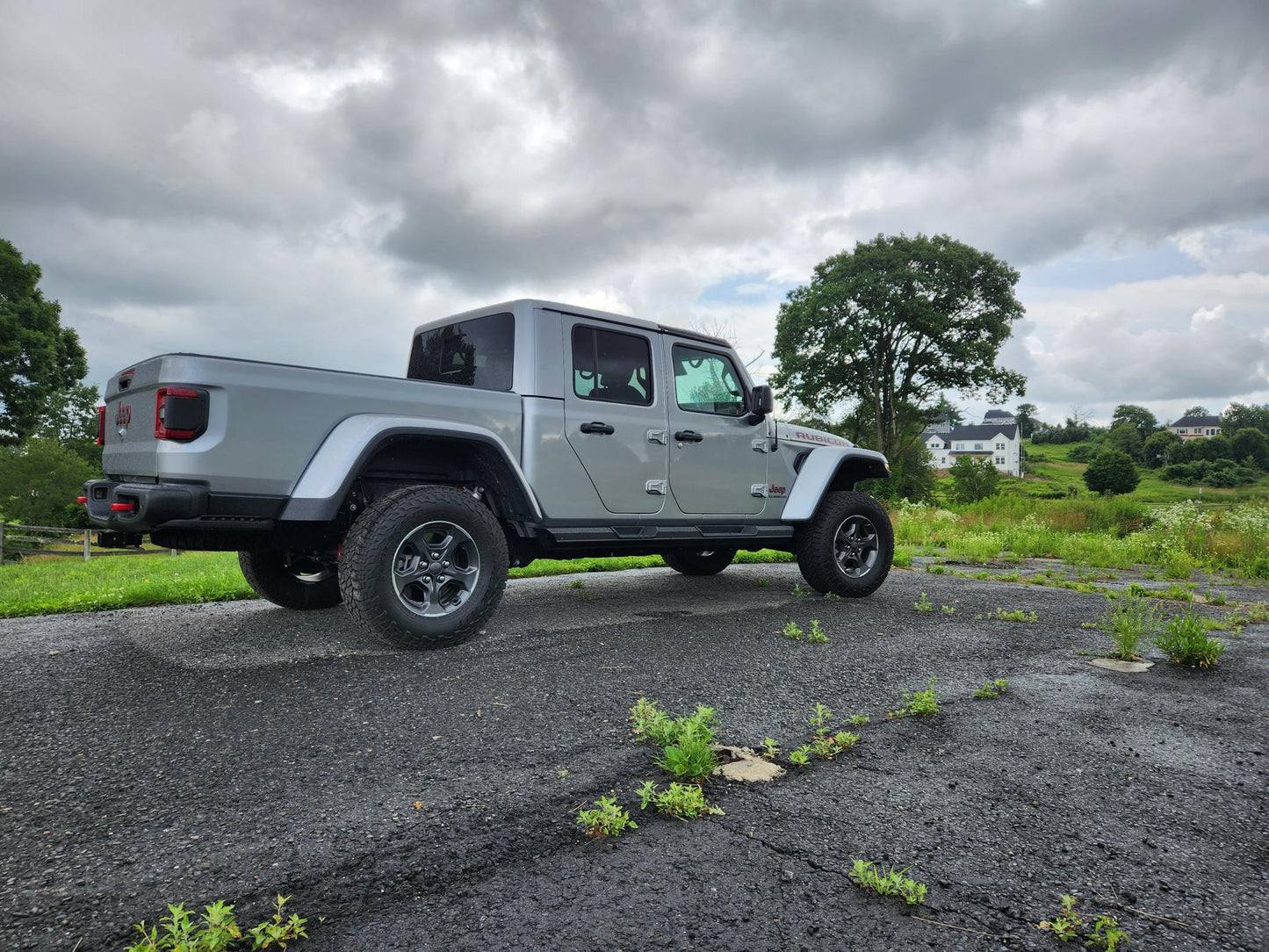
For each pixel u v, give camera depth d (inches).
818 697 124.7
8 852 69.9
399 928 58.0
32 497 1475.1
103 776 88.4
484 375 183.3
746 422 219.1
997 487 1247.5
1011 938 57.9
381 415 148.1
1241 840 76.0
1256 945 57.7
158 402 127.8
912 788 87.6
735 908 61.2
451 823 76.4
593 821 74.8
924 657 155.9
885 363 1813.5
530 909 60.8
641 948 55.5
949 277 1742.1
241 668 137.6
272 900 61.9
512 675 134.2
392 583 144.9
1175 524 513.7
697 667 142.4
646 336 198.1
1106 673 146.6
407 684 127.8
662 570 302.5
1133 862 70.8
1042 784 89.5
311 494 135.9
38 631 171.5
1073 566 384.2
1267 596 277.0
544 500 173.0
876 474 259.8
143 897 62.2
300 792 84.0
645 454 192.7
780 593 242.5
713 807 80.4
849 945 56.4
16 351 1318.9
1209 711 121.4
